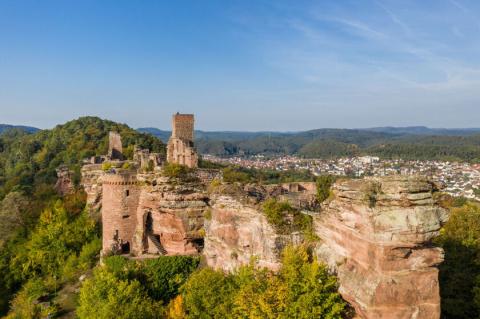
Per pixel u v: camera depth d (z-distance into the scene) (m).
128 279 43.25
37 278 62.44
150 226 54.91
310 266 29.08
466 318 32.50
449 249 36.53
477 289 31.64
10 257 75.50
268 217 36.62
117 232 55.06
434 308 25.09
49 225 74.19
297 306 26.84
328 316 26.38
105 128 149.25
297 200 43.34
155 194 53.44
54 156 131.62
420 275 25.05
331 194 33.03
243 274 34.28
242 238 41.31
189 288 36.50
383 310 24.47
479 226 38.72
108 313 35.75
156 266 47.75
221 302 33.97
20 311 52.34
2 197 105.00
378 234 25.03
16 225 86.19
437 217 24.97
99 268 48.88
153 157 62.59
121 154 92.69
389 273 24.72
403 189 24.78
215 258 45.88
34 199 96.25
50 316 49.22
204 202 53.31
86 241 71.88
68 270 63.16
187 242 52.62
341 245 29.55
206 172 55.31
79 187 98.81
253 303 28.58
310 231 35.16
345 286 27.53
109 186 55.12
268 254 36.34
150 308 38.00
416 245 24.62
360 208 26.64
